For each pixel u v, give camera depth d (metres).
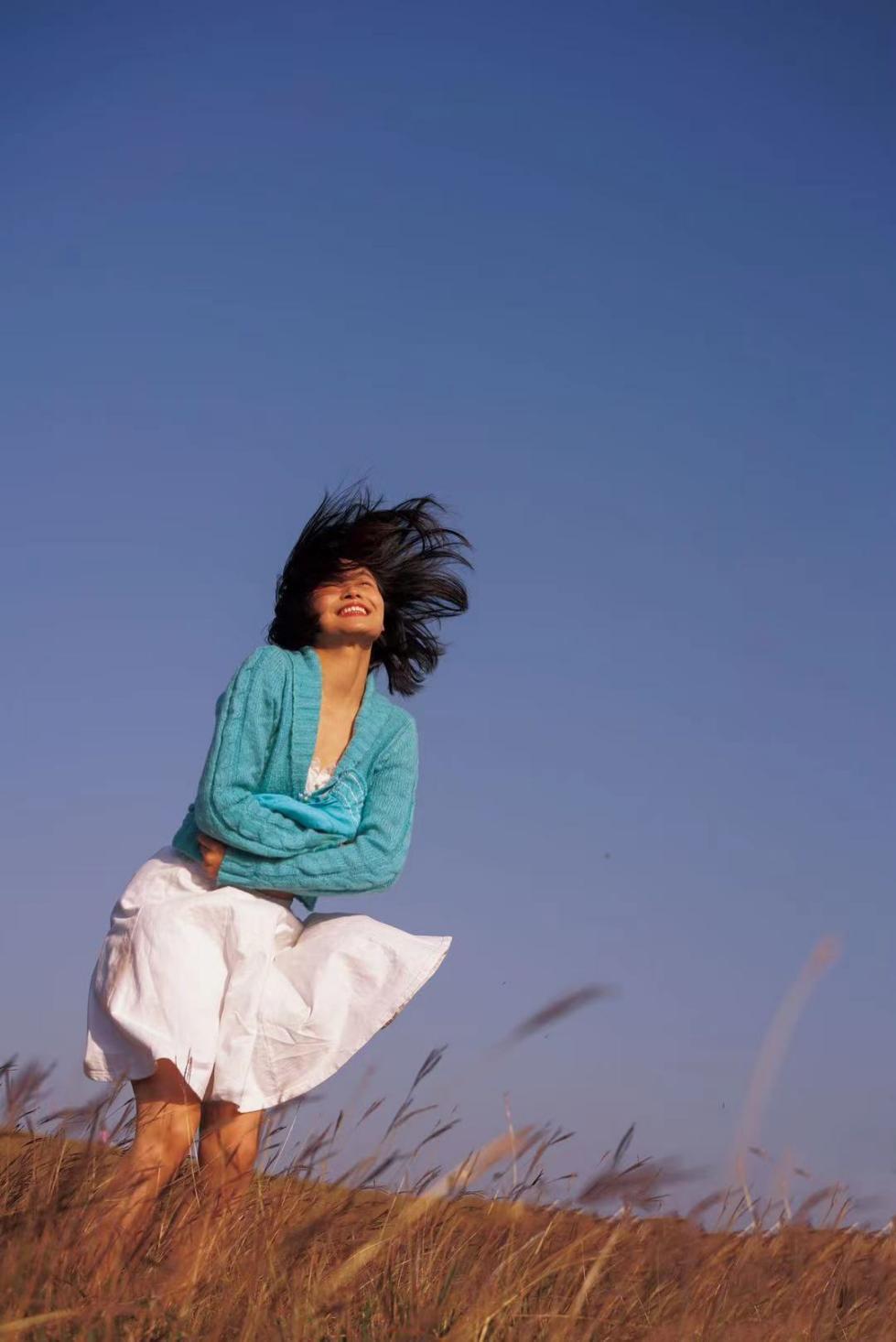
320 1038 4.25
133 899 4.38
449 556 5.29
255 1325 2.98
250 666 4.55
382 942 4.42
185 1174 3.64
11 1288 2.88
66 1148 3.52
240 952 4.23
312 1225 3.31
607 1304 3.51
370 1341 3.11
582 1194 3.43
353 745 4.68
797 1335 3.70
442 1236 3.61
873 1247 4.24
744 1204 3.86
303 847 4.43
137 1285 3.08
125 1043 4.20
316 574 4.88
